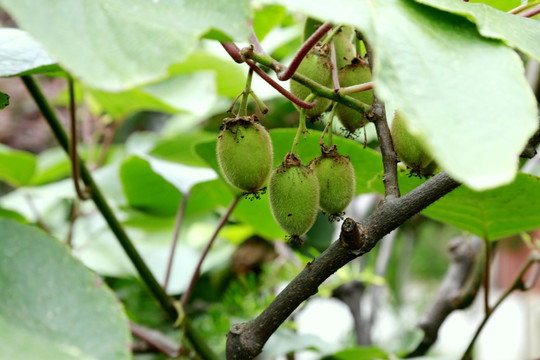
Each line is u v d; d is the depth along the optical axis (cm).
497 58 52
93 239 105
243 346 59
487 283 78
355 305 106
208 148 79
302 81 59
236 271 104
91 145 125
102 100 113
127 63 48
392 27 51
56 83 142
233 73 107
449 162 48
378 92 50
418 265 199
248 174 63
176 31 50
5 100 64
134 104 111
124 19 49
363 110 60
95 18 49
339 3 51
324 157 65
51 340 51
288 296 59
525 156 61
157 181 95
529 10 61
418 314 162
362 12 51
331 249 58
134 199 98
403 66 51
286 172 64
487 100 50
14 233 53
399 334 143
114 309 52
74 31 48
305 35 67
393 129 63
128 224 109
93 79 47
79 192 80
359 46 67
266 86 107
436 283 199
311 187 63
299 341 90
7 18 102
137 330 85
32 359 48
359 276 96
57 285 52
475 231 77
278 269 94
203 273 110
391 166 60
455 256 98
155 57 49
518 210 73
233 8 51
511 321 234
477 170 48
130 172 93
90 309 52
